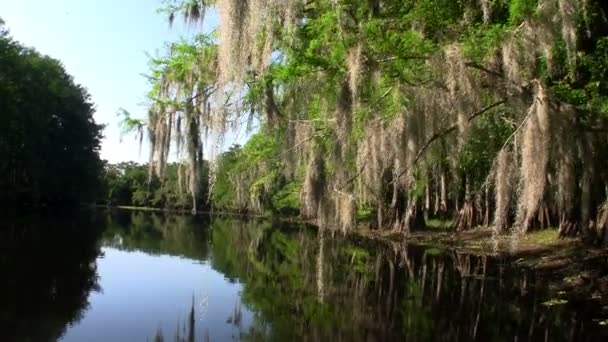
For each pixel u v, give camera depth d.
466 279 16.80
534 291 14.38
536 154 8.56
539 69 10.26
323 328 11.27
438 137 10.48
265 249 26.08
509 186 9.10
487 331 10.64
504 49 8.95
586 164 11.33
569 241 19.34
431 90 9.70
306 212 12.58
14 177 44.09
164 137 12.59
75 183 53.12
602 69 10.80
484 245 24.25
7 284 14.86
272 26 8.96
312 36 10.11
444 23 10.40
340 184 11.18
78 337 10.52
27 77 43.19
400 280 16.92
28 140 42.84
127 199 77.69
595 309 11.93
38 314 11.99
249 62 10.14
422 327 11.13
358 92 9.14
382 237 30.78
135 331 11.05
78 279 16.28
